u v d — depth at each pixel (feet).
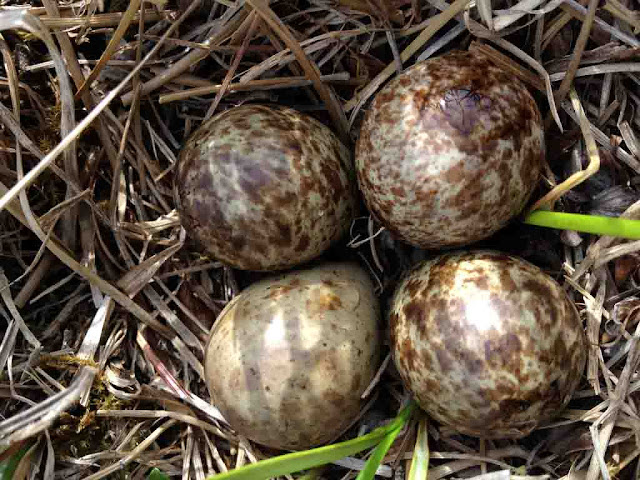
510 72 0.40
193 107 0.44
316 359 0.37
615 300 0.41
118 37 0.40
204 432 0.43
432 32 0.41
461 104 0.35
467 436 0.42
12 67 0.41
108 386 0.43
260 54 0.43
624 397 0.39
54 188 0.43
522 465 0.41
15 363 0.43
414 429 0.42
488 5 0.38
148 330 0.44
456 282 0.36
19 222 0.43
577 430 0.41
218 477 0.32
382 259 0.44
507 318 0.35
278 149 0.37
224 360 0.37
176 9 0.43
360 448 0.37
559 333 0.35
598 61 0.40
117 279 0.44
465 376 0.35
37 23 0.37
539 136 0.37
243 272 0.44
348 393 0.37
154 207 0.44
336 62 0.43
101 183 0.45
